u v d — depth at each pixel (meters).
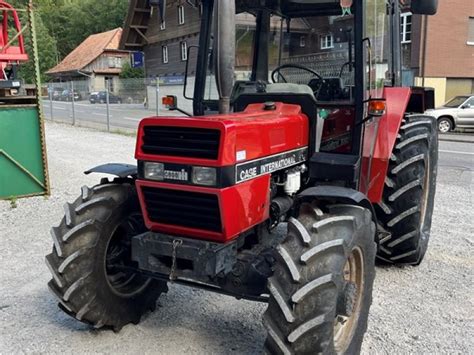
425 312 3.79
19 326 3.62
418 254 4.48
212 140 2.73
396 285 4.27
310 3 3.78
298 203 3.12
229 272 2.99
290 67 3.99
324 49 3.77
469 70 23.75
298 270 2.62
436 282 4.33
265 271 3.00
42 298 4.10
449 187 8.01
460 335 3.46
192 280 3.04
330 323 2.59
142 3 26.95
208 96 4.05
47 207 7.00
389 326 3.58
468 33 23.36
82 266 3.23
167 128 2.88
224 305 3.95
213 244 2.87
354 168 3.25
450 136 16.08
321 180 3.47
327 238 2.73
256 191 2.96
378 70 4.02
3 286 4.32
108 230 3.38
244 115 3.10
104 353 3.26
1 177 7.29
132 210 3.54
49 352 3.28
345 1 3.29
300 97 3.49
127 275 3.59
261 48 4.07
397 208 4.29
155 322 3.68
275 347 2.62
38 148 7.52
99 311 3.34
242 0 3.92
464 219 6.16
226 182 2.72
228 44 2.77
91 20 78.56
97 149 12.66
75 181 8.70
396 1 4.73
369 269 3.09
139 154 2.98
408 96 4.45
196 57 4.04
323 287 2.60
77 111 24.09
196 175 2.77
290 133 3.26
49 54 67.69
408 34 23.19
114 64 55.34
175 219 2.97
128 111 23.38
